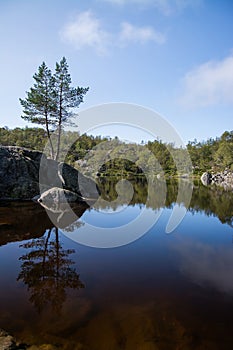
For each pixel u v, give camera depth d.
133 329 3.67
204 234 8.84
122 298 4.52
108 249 7.16
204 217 11.55
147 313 4.07
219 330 3.68
